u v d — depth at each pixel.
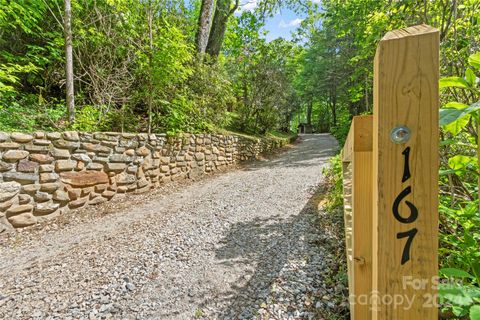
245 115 9.37
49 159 3.08
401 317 0.59
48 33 4.55
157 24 5.24
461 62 1.51
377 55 0.61
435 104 0.56
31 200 2.90
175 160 5.12
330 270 1.94
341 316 1.48
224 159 6.76
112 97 4.74
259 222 3.00
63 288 1.82
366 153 0.95
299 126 23.17
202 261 2.17
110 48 4.99
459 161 1.00
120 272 2.01
